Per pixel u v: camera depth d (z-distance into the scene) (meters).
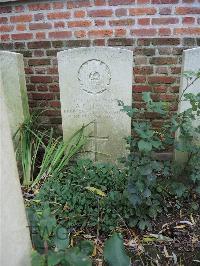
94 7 2.67
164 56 2.76
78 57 2.43
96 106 2.58
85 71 2.47
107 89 2.51
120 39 2.75
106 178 2.42
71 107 2.61
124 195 2.09
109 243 1.37
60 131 3.20
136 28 2.69
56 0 2.69
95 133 2.68
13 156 1.09
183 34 2.67
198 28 2.64
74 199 2.20
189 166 2.23
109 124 2.63
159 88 2.89
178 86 2.86
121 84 2.48
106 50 2.38
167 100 2.93
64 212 2.15
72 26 2.77
